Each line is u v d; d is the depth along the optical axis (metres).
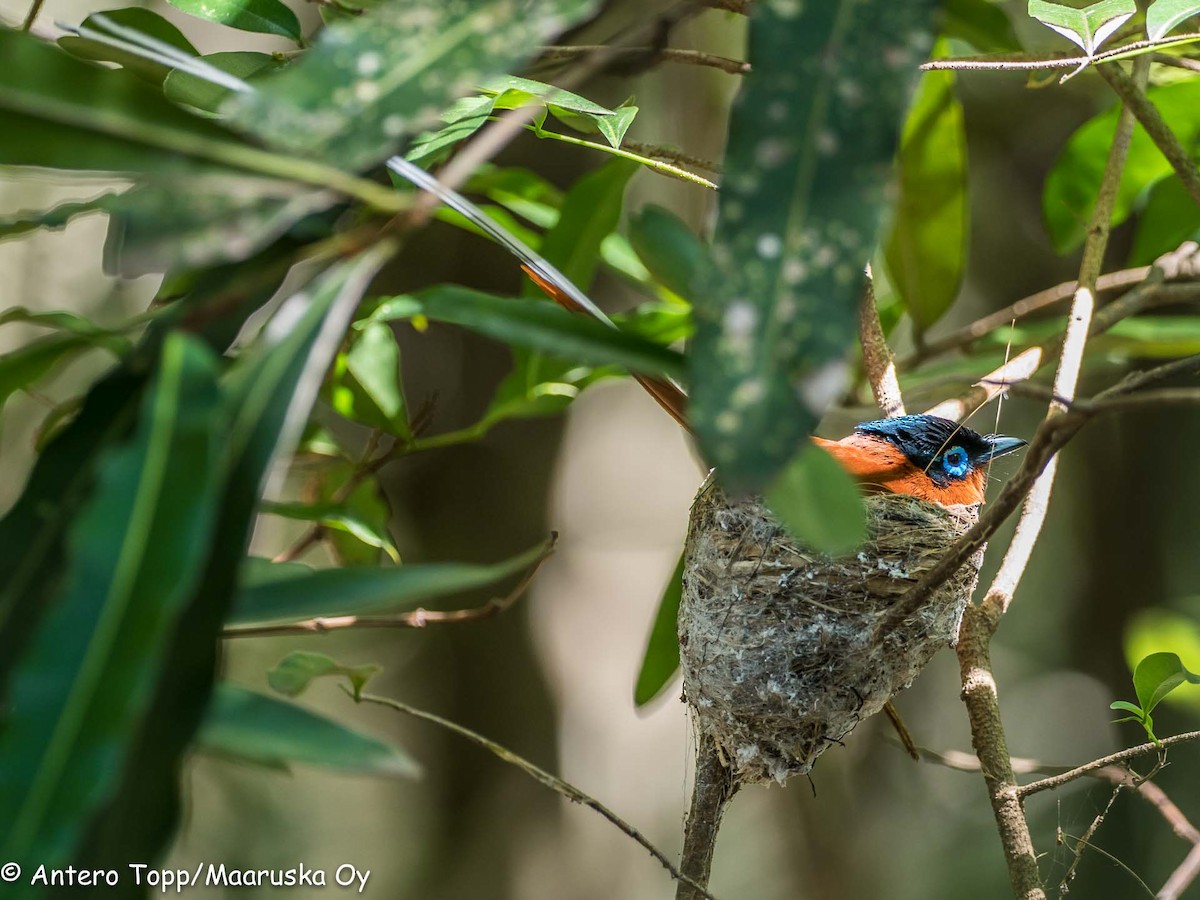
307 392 2.56
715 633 5.66
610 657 13.42
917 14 2.56
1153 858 11.82
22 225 3.55
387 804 13.25
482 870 12.80
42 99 2.47
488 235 4.04
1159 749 5.00
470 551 12.74
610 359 2.66
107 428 3.13
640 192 12.17
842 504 2.36
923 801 14.10
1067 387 5.38
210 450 2.32
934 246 7.34
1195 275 6.60
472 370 12.48
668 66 10.90
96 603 2.19
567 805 13.13
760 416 2.24
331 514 5.60
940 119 6.89
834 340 2.29
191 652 2.50
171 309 3.58
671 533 13.89
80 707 2.13
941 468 7.07
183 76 4.21
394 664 13.27
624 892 13.34
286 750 2.73
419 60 2.52
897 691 5.80
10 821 2.07
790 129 2.48
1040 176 12.89
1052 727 13.66
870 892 13.55
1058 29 4.55
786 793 13.85
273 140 2.42
